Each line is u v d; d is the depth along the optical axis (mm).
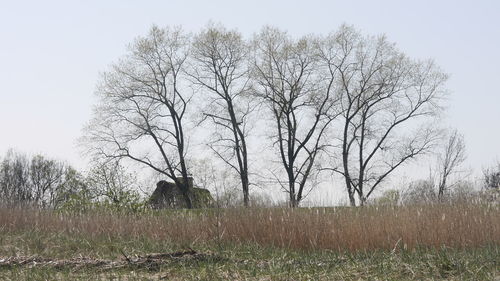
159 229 18484
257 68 44156
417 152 43906
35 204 22234
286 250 15430
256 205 18031
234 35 44188
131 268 12781
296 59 44000
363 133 44219
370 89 44250
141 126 43031
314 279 11320
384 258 13266
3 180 48531
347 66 44375
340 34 44125
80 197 27031
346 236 15516
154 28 43688
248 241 16531
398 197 18344
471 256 13023
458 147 40656
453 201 17547
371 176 44062
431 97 44062
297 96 43812
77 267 12781
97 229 19266
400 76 44344
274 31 43938
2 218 20375
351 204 18141
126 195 27141
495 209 16516
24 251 15891
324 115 44500
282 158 43750
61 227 20078
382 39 44250
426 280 11234
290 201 18047
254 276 11664
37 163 49812
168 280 11555
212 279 11375
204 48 43938
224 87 44406
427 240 14914
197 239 17125
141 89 43281
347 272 11969
